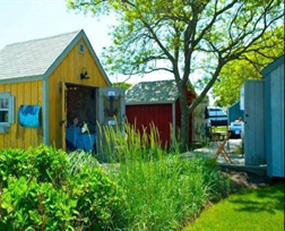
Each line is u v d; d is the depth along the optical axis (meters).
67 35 9.60
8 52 10.38
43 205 2.18
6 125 8.82
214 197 4.91
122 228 3.22
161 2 8.98
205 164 5.60
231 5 10.35
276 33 11.47
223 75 15.14
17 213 2.03
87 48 9.88
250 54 13.72
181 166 4.97
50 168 3.59
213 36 11.67
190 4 9.39
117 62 12.34
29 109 8.34
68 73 9.05
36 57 9.19
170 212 3.68
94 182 2.98
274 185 5.88
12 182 2.52
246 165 6.73
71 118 10.95
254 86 6.94
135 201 3.50
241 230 3.59
